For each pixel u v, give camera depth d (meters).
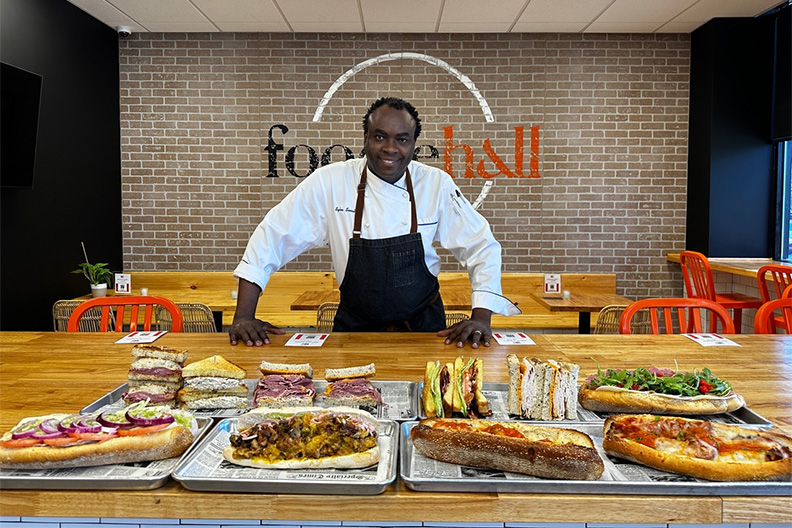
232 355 1.86
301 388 1.39
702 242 5.37
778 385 1.57
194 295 4.94
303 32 5.43
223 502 1.00
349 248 2.21
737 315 4.94
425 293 2.34
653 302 2.43
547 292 4.62
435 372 1.36
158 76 5.50
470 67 5.45
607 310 3.81
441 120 5.50
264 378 1.44
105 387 1.54
